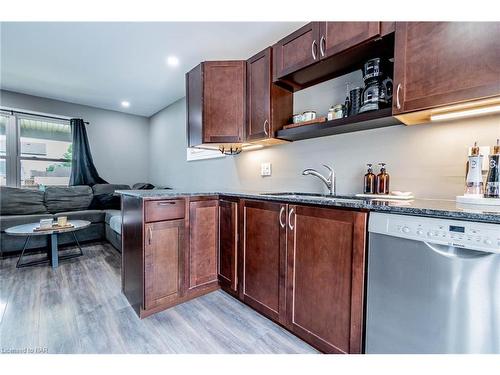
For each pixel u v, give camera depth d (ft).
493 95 3.26
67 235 10.72
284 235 4.90
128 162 15.61
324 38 5.12
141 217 5.49
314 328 4.38
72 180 13.16
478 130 4.23
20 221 9.75
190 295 6.33
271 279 5.21
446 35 3.64
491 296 2.70
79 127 13.32
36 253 10.07
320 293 4.28
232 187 9.60
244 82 7.09
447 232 2.90
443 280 2.97
